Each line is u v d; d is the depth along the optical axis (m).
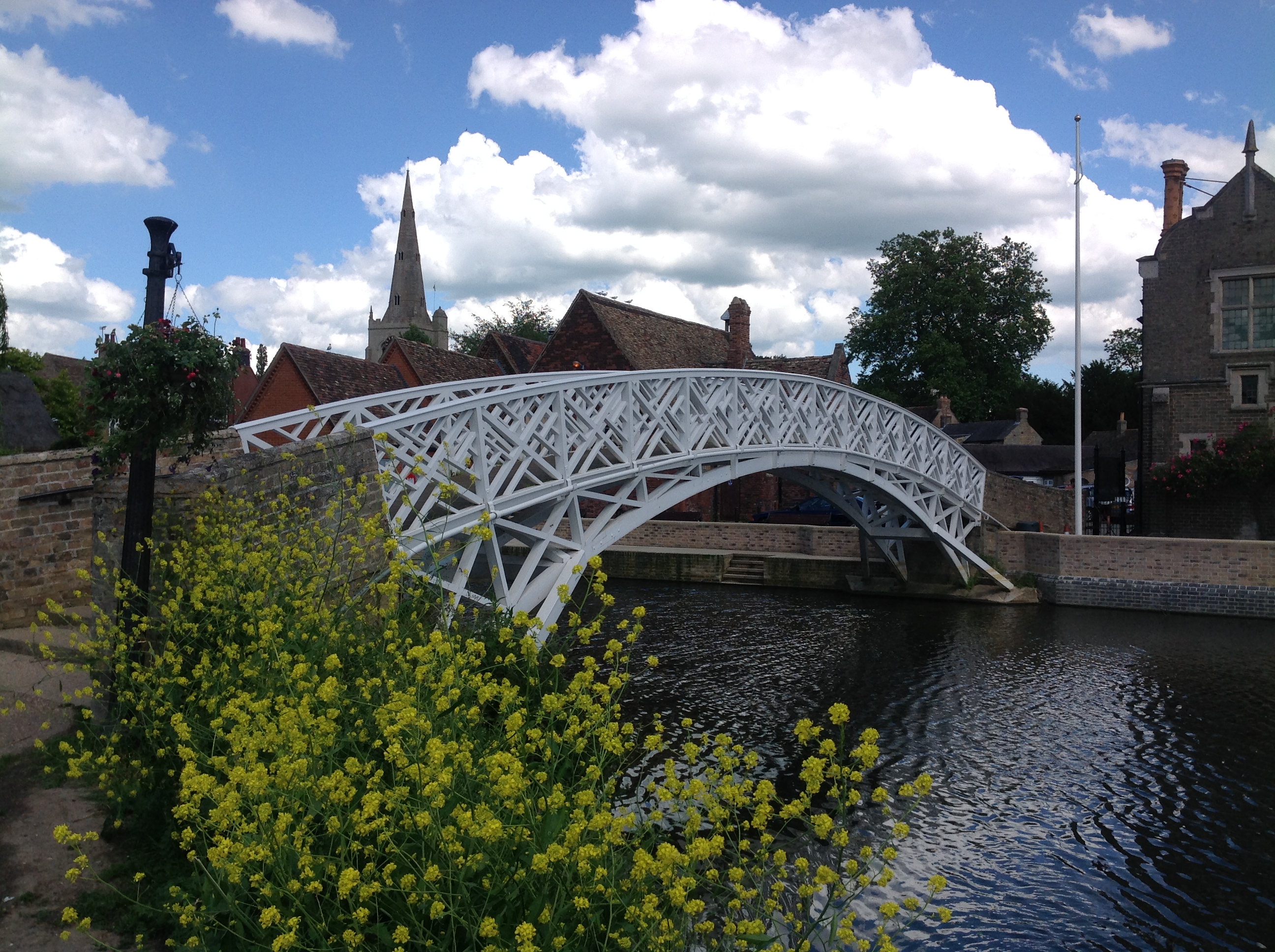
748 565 30.03
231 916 4.13
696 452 15.73
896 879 9.75
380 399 12.75
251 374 43.81
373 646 6.42
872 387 50.56
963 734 14.12
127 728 5.81
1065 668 18.17
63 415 24.64
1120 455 32.16
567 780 5.73
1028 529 30.09
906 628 22.16
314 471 8.88
